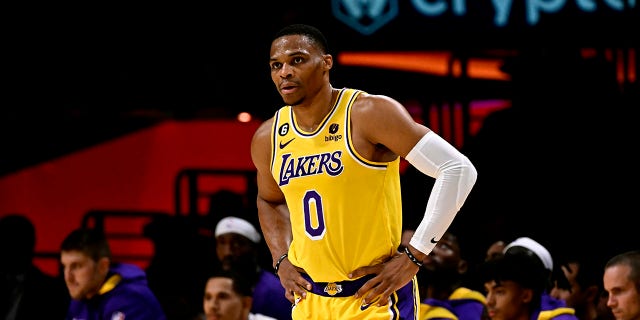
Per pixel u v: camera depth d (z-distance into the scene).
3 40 30.38
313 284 12.65
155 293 23.11
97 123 34.69
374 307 12.29
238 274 17.80
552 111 28.02
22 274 20.53
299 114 12.48
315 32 12.35
